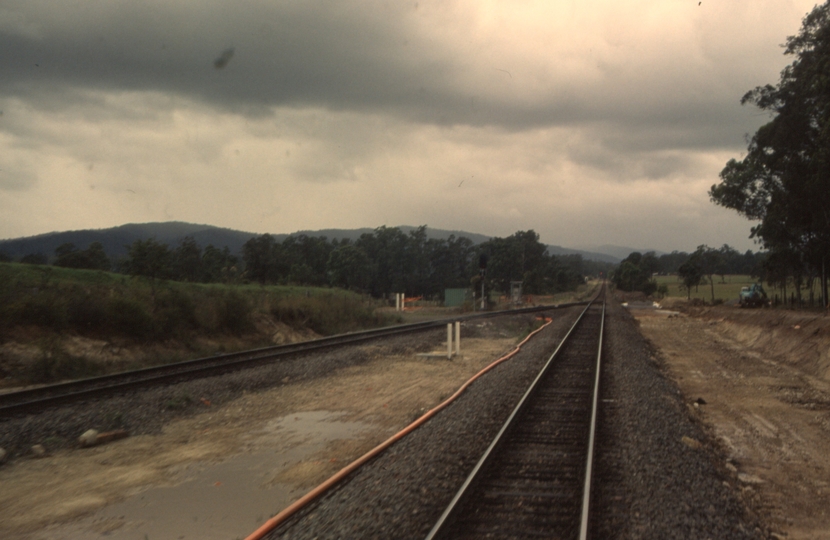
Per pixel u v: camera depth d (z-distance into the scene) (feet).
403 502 22.84
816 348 68.59
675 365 69.92
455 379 56.08
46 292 62.75
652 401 42.98
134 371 52.26
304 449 32.37
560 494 23.80
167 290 77.41
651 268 523.70
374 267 337.93
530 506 22.70
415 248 413.59
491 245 410.11
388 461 28.86
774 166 116.98
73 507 23.81
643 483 25.00
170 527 21.84
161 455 31.42
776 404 46.88
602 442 31.60
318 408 43.09
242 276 165.48
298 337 91.97
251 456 31.09
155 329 68.74
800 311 112.68
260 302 96.12
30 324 58.49
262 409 42.60
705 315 154.51
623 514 21.83
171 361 63.31
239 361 57.41
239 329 82.33
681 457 29.17
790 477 28.94
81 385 46.98
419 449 30.48
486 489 24.48
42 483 26.94
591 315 156.35
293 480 26.99
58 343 55.42
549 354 71.61
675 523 20.95
